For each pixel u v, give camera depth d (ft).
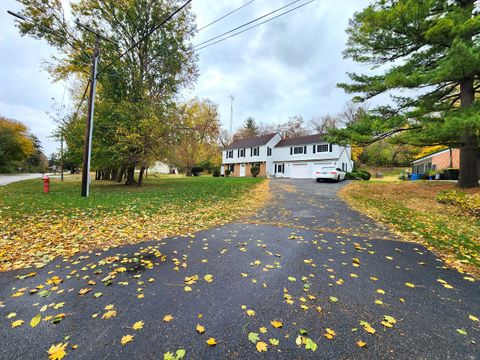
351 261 12.79
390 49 32.89
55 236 16.10
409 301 9.02
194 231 18.56
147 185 55.98
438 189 35.63
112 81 48.42
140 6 49.19
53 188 46.29
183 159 109.40
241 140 126.31
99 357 6.16
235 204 30.60
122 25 48.91
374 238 16.89
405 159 122.21
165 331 7.18
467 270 11.80
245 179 71.00
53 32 43.27
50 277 10.62
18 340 6.72
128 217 21.93
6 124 131.64
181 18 52.21
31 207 23.76
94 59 34.53
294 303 8.77
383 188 42.24
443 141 31.71
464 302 9.01
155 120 44.55
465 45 23.30
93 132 45.19
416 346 6.70
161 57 52.85
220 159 136.26
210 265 12.16
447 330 7.39
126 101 46.65
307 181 61.31
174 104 50.42
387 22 28.17
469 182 32.12
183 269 11.65
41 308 8.26
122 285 10.00
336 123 144.05
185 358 6.18
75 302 8.68
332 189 44.21
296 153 100.01
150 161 48.26
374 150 122.31
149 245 15.15
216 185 53.06
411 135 29.48
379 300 9.05
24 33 43.04
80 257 12.99
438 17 28.27
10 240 14.83
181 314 8.03
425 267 12.13
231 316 7.96
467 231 18.22
